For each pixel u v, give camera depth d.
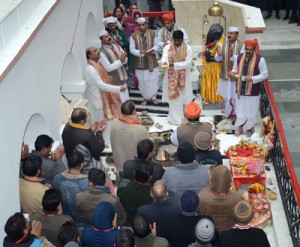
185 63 9.85
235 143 9.51
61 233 5.08
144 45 10.75
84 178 6.16
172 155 8.40
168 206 5.51
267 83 9.47
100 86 9.38
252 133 9.77
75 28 9.72
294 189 6.91
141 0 16.83
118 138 7.70
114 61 9.78
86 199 5.80
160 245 5.09
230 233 5.02
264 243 5.00
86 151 6.75
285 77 12.12
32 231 5.41
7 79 6.08
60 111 8.76
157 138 9.10
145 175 5.92
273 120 8.72
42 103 7.61
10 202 6.11
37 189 6.34
